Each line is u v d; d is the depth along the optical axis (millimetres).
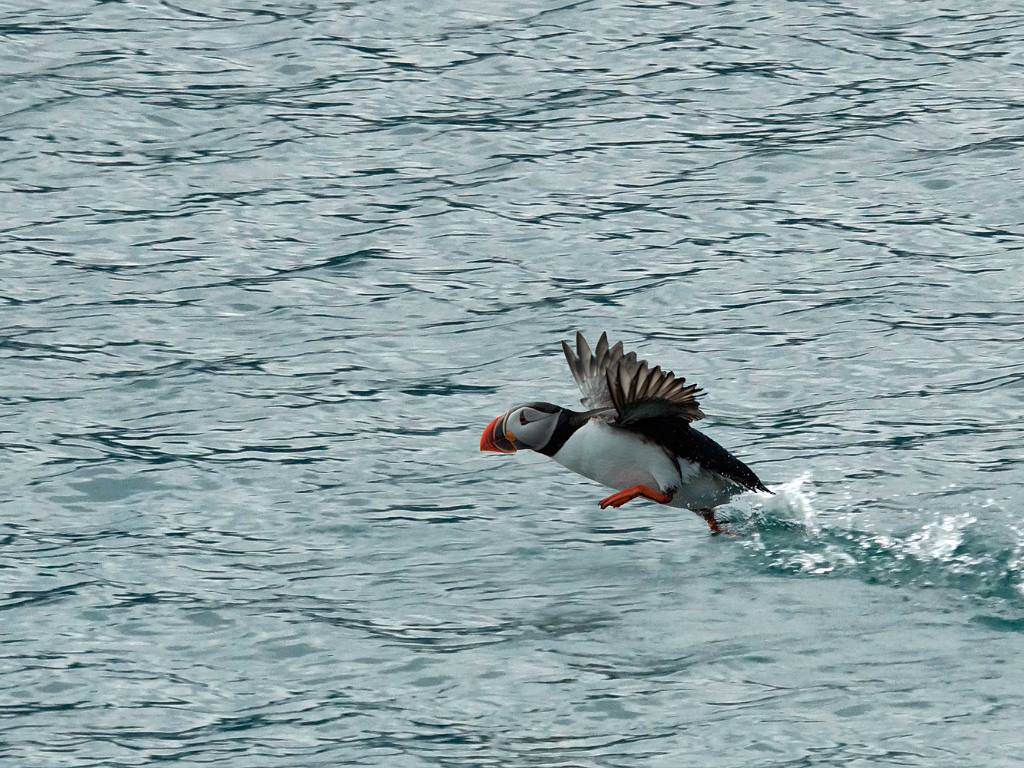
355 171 19344
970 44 22234
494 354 15688
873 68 21625
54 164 19391
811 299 16438
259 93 21141
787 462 13672
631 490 11727
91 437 14234
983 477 13281
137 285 17016
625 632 11133
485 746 9797
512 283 17000
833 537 12469
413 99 20953
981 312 16094
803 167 19141
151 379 15258
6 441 14133
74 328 16172
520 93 21109
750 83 21203
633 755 9617
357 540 12688
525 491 13453
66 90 21000
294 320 16344
